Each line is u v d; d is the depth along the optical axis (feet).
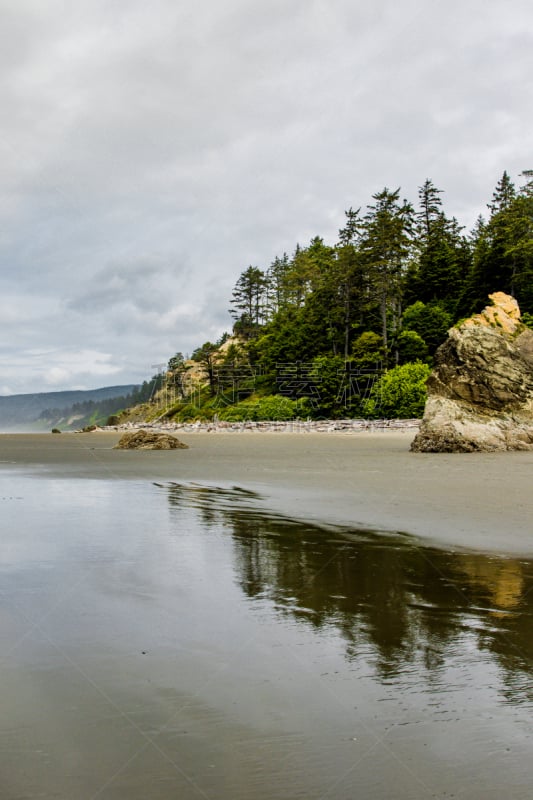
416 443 104.94
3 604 21.11
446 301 313.94
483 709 13.43
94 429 331.36
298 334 319.68
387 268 288.71
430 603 21.03
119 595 22.04
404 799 10.53
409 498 46.37
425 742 12.17
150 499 47.26
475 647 16.98
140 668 15.67
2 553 28.81
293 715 13.25
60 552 29.01
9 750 12.01
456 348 106.73
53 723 13.00
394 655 16.46
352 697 14.03
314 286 386.93
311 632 18.22
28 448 137.59
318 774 11.22
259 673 15.35
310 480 60.08
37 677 15.19
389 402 235.20
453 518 37.58
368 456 94.43
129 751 11.96
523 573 25.08
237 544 30.73
